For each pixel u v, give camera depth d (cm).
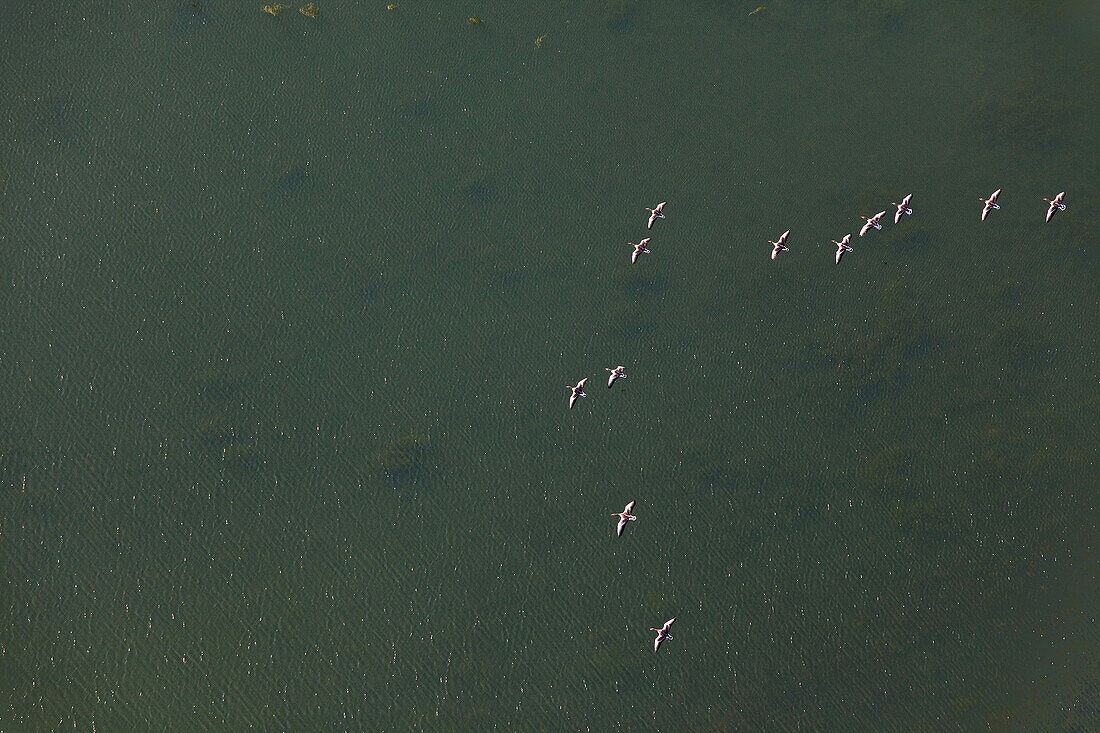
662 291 7500
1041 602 6700
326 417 6912
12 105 7662
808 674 6400
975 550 6819
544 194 7775
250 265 7331
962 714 6350
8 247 7212
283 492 6669
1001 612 6656
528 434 6981
